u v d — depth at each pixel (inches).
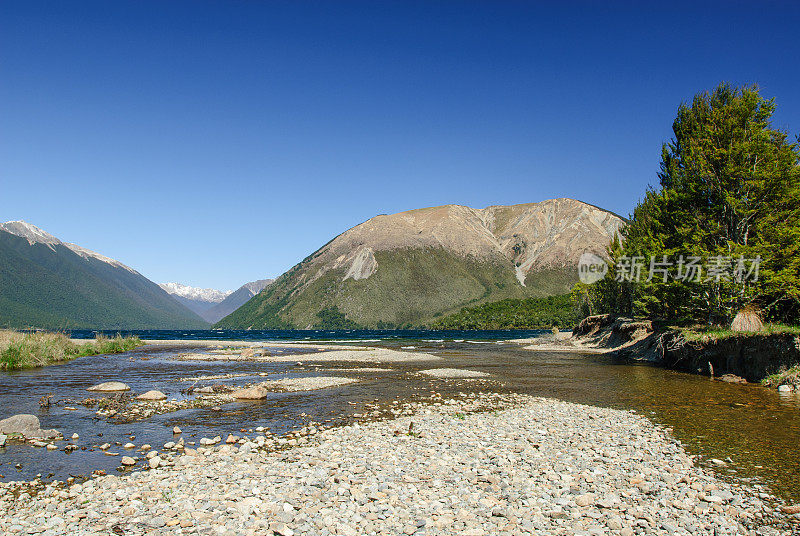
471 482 478.9
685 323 1716.3
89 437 655.1
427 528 370.6
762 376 1223.5
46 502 416.5
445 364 1736.0
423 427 711.1
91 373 1373.0
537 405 898.1
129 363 1706.4
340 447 600.1
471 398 985.5
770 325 1326.3
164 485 457.7
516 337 4697.3
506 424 732.7
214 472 499.5
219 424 740.7
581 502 422.0
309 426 721.6
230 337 5241.1
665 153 1980.8
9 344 1545.3
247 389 982.4
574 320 6943.9
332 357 2026.3
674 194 1604.3
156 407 867.4
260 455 566.3
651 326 2181.3
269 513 392.8
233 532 355.9
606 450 587.5
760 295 1370.6
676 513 409.7
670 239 1752.0
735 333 1305.4
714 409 863.7
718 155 1444.4
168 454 573.3
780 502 437.7
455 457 558.6
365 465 526.3
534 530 366.9
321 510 398.9
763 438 655.8
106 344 2295.8
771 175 1333.7
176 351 2365.9
